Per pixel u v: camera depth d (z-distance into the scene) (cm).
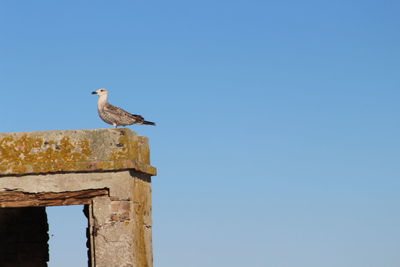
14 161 1612
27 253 2006
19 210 2003
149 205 1777
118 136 1608
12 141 1623
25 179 1612
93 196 1609
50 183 1608
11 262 1989
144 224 1720
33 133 1623
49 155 1611
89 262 1639
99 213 1598
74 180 1606
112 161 1597
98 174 1605
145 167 1700
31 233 2016
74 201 1611
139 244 1667
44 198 1612
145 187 1747
